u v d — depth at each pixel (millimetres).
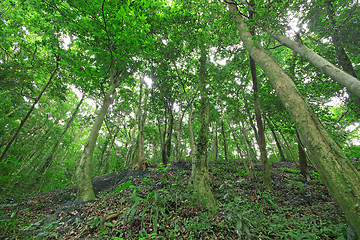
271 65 4086
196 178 5324
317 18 5723
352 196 2264
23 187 7910
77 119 18672
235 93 8961
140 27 6406
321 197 5855
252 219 3809
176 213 4086
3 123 7977
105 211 4613
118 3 5863
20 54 8711
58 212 5031
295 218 4469
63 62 8031
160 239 3291
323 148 2699
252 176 7875
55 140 14383
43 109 14773
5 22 9750
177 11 7844
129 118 14297
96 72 7793
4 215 4512
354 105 7039
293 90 3436
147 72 9344
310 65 7469
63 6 6840
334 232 3301
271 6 3934
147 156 20156
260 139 7480
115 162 10125
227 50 8375
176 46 8055
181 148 17406
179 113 13727
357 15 5816
